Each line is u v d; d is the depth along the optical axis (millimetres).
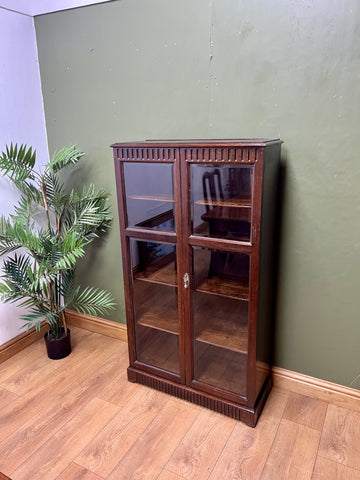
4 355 2262
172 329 1892
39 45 2182
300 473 1494
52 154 2385
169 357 1969
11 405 1898
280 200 1725
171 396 1963
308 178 1646
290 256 1786
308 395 1935
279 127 1646
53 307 2205
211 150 1464
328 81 1500
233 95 1709
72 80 2137
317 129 1572
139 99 1960
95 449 1629
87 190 2285
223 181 1520
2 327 2240
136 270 1920
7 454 1606
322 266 1731
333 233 1665
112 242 2311
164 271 1847
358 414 1811
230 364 1806
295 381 1953
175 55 1792
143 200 1746
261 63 1606
